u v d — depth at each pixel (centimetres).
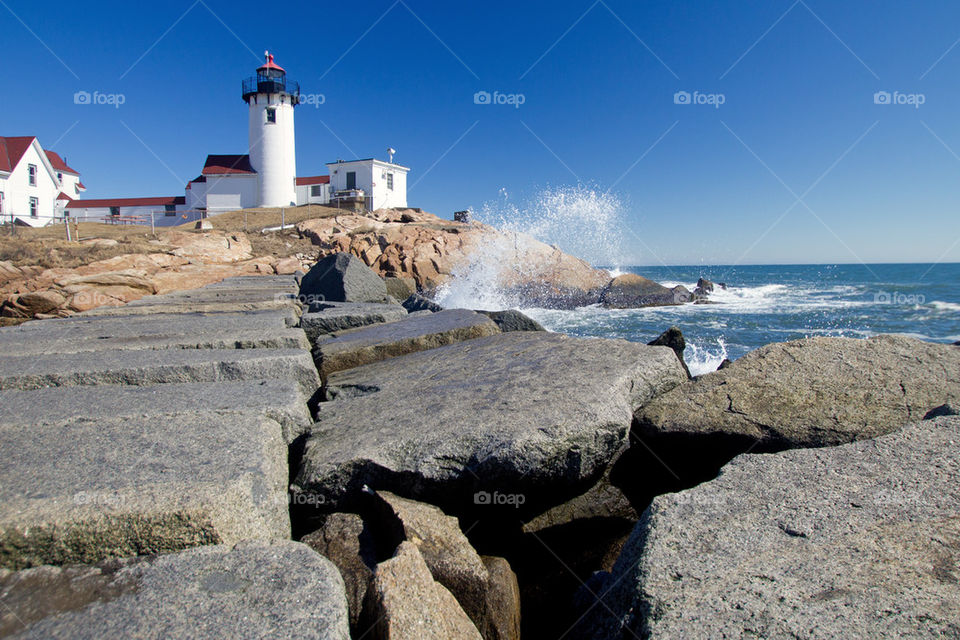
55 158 4653
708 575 163
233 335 488
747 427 293
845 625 138
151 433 251
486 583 208
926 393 307
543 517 280
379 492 249
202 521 181
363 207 3969
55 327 573
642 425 308
